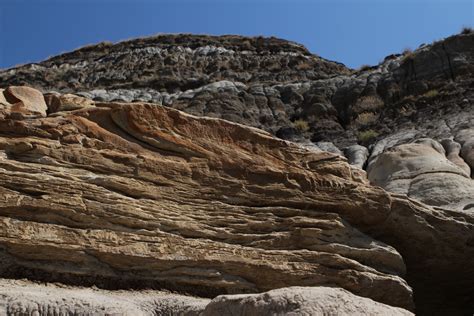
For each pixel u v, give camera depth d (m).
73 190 10.17
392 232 12.21
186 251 10.41
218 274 10.45
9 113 10.76
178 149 11.48
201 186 11.27
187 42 47.47
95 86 40.03
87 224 10.05
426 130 24.22
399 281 11.18
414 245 12.35
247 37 49.06
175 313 9.02
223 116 31.12
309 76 41.62
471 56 31.52
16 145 10.44
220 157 11.64
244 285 10.57
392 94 31.12
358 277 11.03
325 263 11.07
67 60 46.03
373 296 11.03
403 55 36.81
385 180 16.14
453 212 12.58
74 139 10.84
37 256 9.59
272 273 10.72
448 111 26.16
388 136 25.41
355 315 7.52
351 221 12.01
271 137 12.23
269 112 32.47
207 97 33.19
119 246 10.03
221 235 10.88
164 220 10.59
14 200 9.73
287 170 11.95
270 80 40.47
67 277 9.66
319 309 7.52
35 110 11.05
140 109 11.48
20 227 9.59
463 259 12.59
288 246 11.17
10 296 8.14
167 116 11.64
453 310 13.87
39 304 8.11
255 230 11.20
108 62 44.50
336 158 12.42
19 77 40.97
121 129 11.36
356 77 35.06
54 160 10.50
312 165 12.19
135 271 10.09
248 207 11.38
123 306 8.60
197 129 11.77
